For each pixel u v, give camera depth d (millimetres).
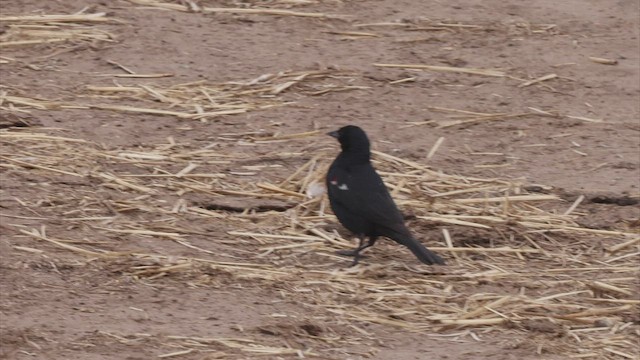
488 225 13695
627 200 14664
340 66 17844
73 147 15000
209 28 18734
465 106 17031
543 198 14516
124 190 13977
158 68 17406
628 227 14094
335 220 13625
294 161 15016
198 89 16891
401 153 15531
